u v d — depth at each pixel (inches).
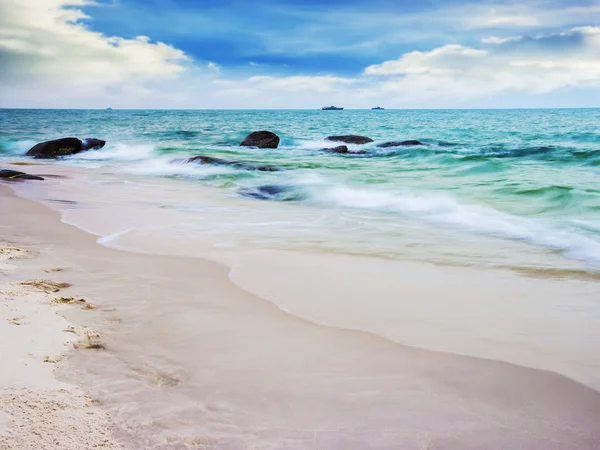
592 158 782.5
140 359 131.1
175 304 174.2
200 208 394.3
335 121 2891.2
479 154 930.1
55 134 1475.1
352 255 253.0
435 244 283.1
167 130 1766.7
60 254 234.2
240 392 116.9
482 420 108.7
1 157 892.0
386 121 2854.3
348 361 135.0
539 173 632.4
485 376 128.3
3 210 345.7
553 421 109.3
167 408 107.9
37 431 93.7
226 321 160.6
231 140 1307.8
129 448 92.2
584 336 155.6
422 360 136.6
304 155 929.5
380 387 121.6
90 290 184.4
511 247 277.9
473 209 399.2
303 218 360.8
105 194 455.8
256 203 433.4
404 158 854.5
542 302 187.3
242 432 100.7
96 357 130.0
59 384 113.6
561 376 129.2
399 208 412.8
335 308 175.3
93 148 977.5
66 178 580.7
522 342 150.1
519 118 3238.2
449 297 191.0
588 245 281.3
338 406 112.3
